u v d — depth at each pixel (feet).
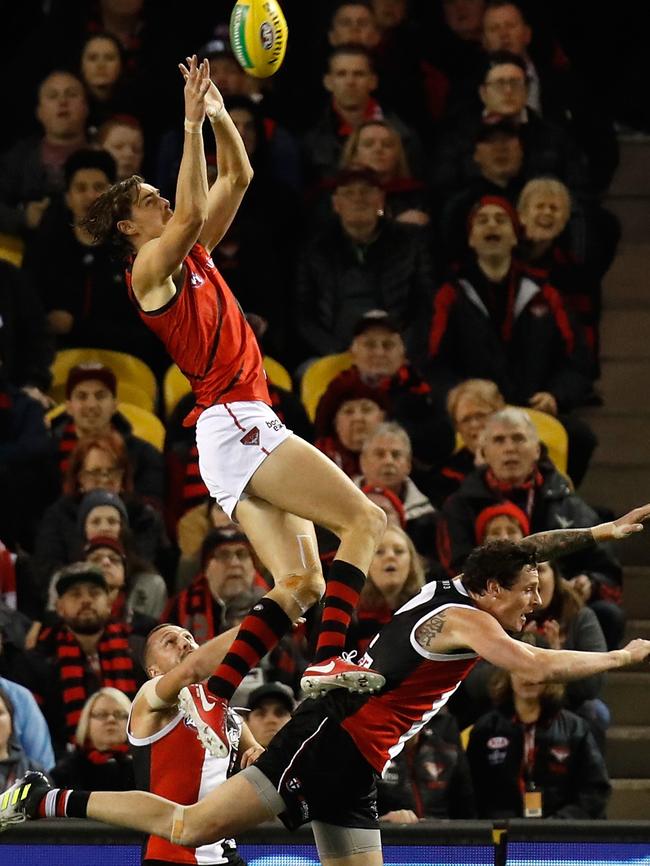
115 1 131.13
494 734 86.74
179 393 113.19
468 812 84.69
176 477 106.11
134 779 78.38
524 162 122.83
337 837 67.77
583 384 115.75
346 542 61.98
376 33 129.80
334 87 125.08
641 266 129.08
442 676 67.72
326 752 66.95
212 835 66.59
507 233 114.32
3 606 93.56
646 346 124.57
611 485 118.01
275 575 64.03
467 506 100.32
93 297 115.65
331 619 61.31
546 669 64.59
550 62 132.05
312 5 133.49
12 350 112.16
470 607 67.26
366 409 106.01
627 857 71.92
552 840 72.02
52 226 115.96
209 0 134.62
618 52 143.13
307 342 116.88
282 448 62.59
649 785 99.71
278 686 83.97
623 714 105.40
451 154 124.67
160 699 69.77
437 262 118.52
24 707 85.30
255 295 117.08
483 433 101.86
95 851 71.87
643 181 134.21
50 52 131.13
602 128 130.21
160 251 60.80
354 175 116.37
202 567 94.22
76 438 105.60
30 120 130.52
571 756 86.53
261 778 66.64
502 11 129.18
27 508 106.11
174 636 75.15
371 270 117.39
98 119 124.77
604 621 99.19
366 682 60.75
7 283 112.47
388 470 101.40
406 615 68.28
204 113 60.29
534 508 101.14
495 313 114.83
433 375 114.42
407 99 129.29
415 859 71.82
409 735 68.49
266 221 119.96
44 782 68.44
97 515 97.30
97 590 90.12
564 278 119.14
